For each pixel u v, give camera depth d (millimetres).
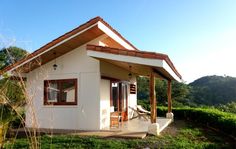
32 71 13055
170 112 17609
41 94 13016
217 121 13492
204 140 10672
